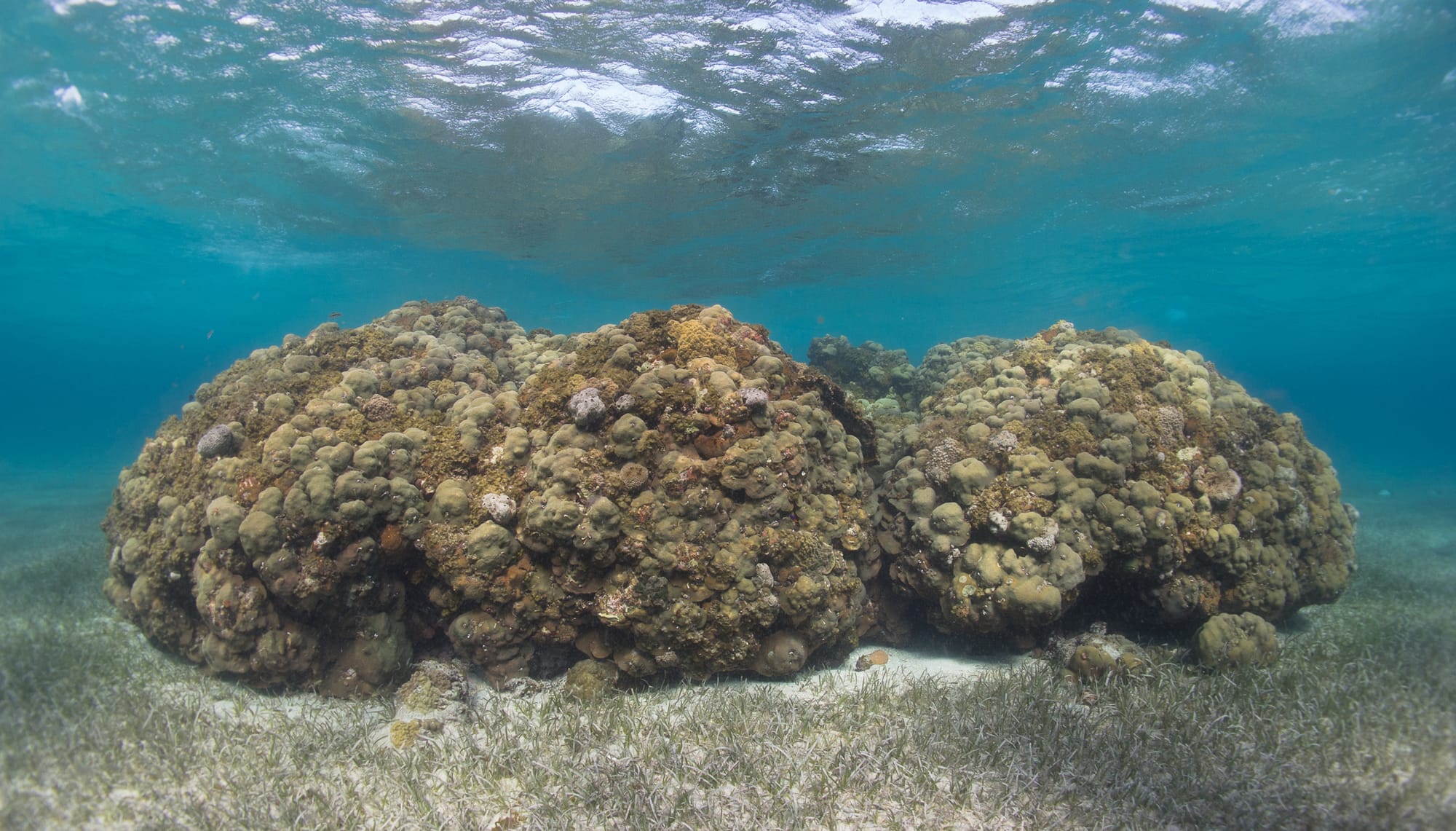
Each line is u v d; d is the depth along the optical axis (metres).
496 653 5.58
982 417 7.50
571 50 11.23
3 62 10.91
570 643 5.77
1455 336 66.94
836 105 13.26
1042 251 26.70
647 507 5.41
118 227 22.66
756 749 4.65
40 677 5.63
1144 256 28.03
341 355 7.38
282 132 14.03
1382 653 6.19
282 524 5.24
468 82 12.14
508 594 5.47
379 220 20.88
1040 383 7.78
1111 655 5.81
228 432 6.05
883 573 7.28
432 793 4.26
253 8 10.00
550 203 19.16
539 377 6.71
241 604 5.25
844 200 19.14
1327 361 110.00
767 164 16.30
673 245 24.44
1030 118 13.97
